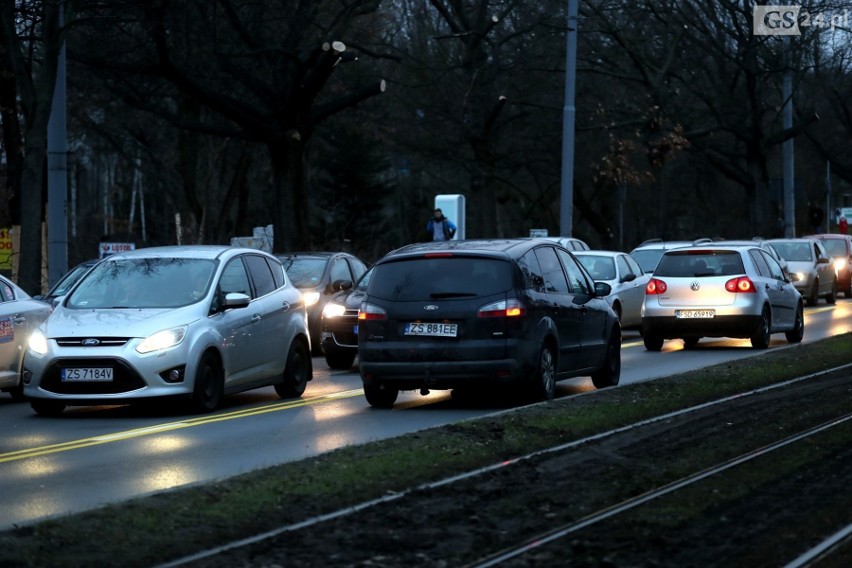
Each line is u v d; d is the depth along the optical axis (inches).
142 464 1045.2
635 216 7194.9
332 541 701.9
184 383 1384.1
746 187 5334.6
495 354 1354.6
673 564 642.8
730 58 4926.2
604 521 749.9
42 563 646.5
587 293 1592.0
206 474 990.4
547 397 1418.6
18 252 2773.1
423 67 4522.6
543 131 4923.7
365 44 3993.6
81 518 753.0
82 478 978.7
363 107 4493.1
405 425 1290.6
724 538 701.3
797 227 7780.5
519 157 5182.1
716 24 4899.1
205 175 4621.1
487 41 4035.4
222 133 3292.3
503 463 974.4
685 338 2313.0
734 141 6003.9
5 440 1221.1
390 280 1401.3
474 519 754.8
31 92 2290.8
